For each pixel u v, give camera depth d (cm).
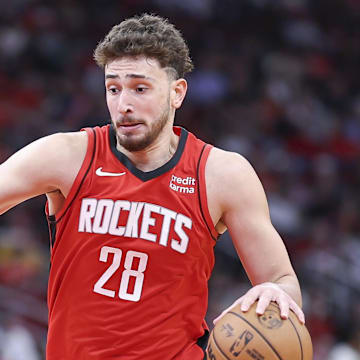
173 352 948
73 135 988
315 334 3069
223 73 4897
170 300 944
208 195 968
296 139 4616
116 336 931
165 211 949
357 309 3195
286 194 4025
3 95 4384
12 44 4656
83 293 945
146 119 934
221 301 3042
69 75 4588
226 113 4597
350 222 3938
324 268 3416
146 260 937
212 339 912
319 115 4878
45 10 4956
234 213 977
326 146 4653
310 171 4366
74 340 946
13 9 4894
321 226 3800
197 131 4428
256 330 888
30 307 2839
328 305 3228
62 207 974
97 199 952
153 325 936
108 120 4159
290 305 913
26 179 945
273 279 966
